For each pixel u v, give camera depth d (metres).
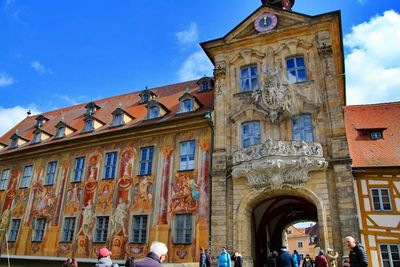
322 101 20.48
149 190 23.14
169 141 23.98
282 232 30.59
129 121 27.84
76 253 23.95
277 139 20.56
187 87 30.78
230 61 24.22
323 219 17.66
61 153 28.69
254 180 19.42
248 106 21.80
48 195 27.44
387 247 17.09
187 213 21.30
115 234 23.03
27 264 25.86
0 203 30.16
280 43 23.17
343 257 16.66
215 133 22.22
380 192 18.22
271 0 28.00
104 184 25.11
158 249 4.98
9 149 32.94
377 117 24.14
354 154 20.34
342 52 23.61
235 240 19.16
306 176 18.59
